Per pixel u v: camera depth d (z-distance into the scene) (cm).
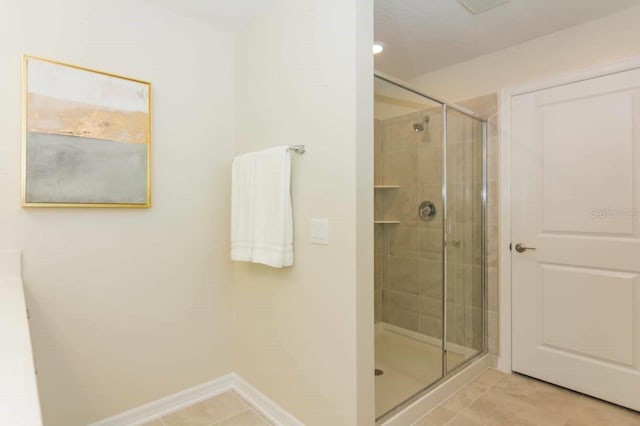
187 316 207
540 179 229
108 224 179
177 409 200
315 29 167
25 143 154
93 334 175
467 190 254
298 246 177
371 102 156
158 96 195
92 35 173
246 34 217
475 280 259
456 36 231
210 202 217
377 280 232
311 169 169
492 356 252
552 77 223
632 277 196
